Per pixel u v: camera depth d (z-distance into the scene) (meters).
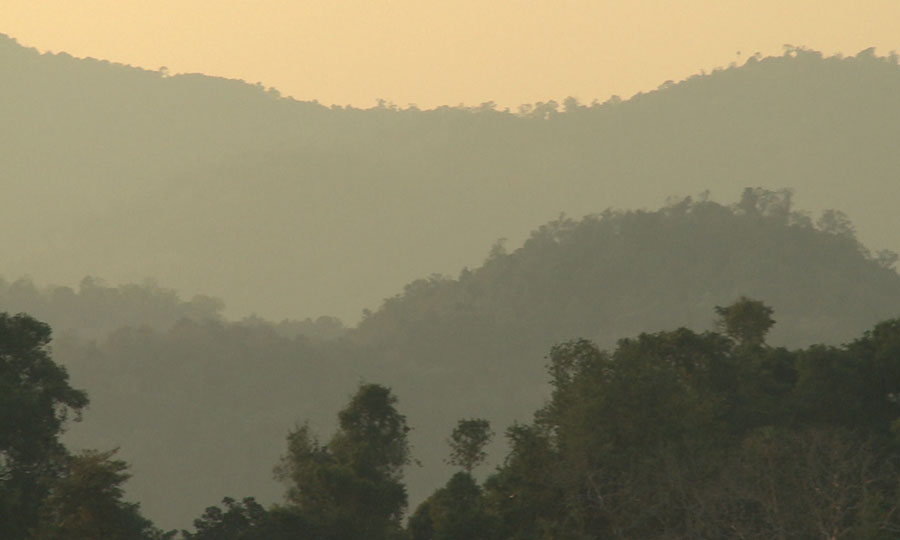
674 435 157.38
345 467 182.12
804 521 138.25
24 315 166.00
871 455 148.12
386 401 198.62
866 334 197.00
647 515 143.75
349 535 178.12
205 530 188.50
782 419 178.75
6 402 152.00
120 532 153.00
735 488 142.00
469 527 162.00
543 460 158.75
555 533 150.00
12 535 137.62
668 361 186.50
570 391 166.00
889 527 135.62
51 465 157.25
